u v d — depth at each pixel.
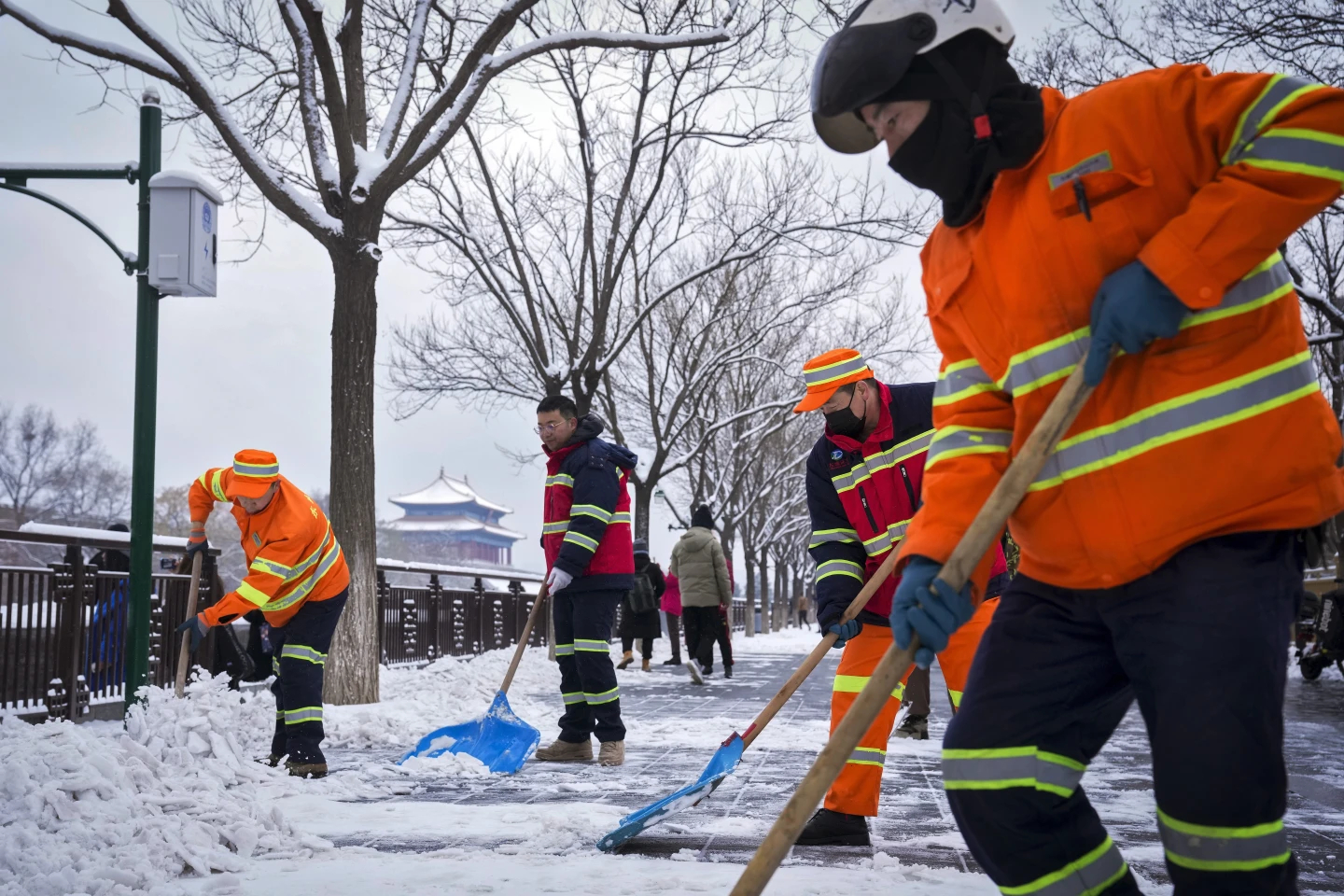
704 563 15.05
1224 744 1.58
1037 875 1.84
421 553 148.50
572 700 6.36
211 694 6.38
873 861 3.57
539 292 19.55
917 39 1.79
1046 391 1.80
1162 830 1.67
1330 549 1.73
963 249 1.90
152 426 6.67
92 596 7.71
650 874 3.39
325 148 10.10
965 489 1.91
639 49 10.59
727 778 5.64
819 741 7.36
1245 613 1.62
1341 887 3.38
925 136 1.84
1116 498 1.72
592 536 5.98
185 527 73.44
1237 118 1.67
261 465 5.53
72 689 7.36
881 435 3.85
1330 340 13.14
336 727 7.30
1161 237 1.64
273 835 3.86
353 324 9.91
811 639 35.06
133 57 9.45
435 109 9.97
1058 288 1.77
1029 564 1.89
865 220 16.83
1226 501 1.66
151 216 6.63
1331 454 1.69
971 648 3.72
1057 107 1.81
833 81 1.88
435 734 6.21
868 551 3.89
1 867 3.27
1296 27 11.97
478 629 15.98
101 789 3.98
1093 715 1.87
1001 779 1.82
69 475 69.06
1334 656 14.60
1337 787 5.69
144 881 3.29
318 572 5.70
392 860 3.66
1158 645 1.67
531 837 4.09
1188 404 1.68
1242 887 1.59
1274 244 1.62
